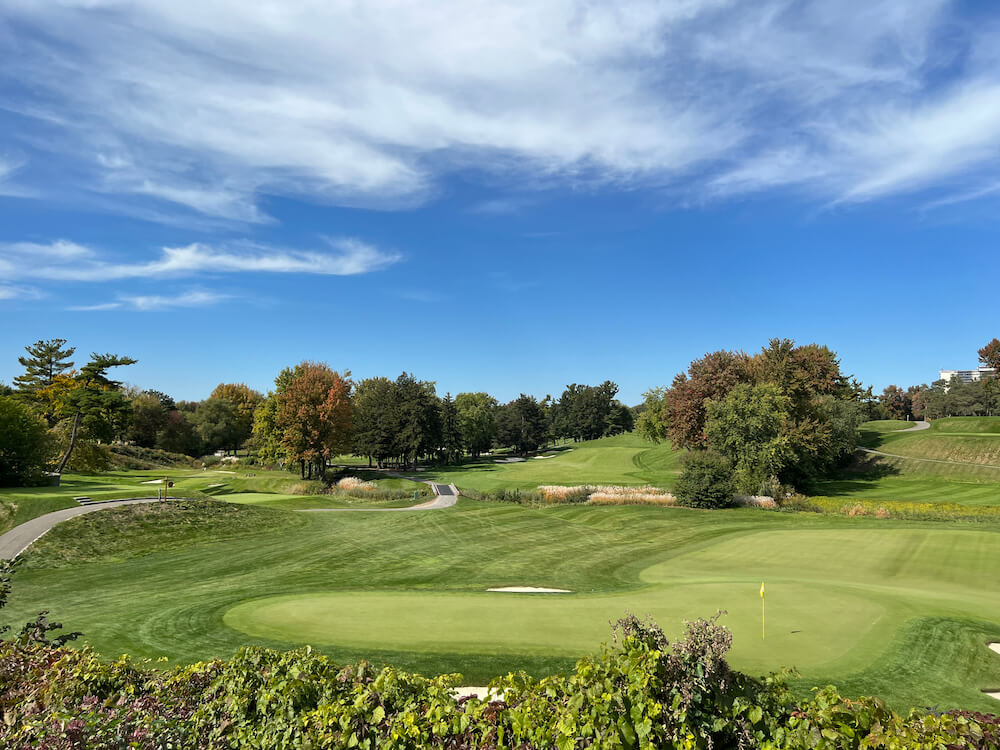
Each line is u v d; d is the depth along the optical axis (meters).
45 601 18.52
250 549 28.06
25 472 42.03
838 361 70.38
